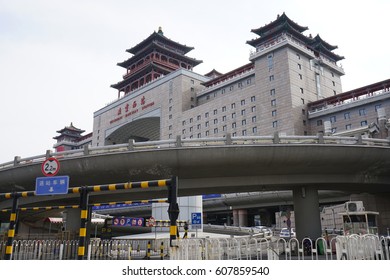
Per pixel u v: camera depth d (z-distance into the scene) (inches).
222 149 1080.8
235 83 4212.6
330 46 4325.8
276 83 3666.3
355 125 3289.9
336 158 1131.3
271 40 3971.5
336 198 2402.8
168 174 1151.0
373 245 666.2
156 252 1318.9
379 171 1232.8
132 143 1120.8
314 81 3855.8
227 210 3346.5
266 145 1086.4
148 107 4845.0
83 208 663.8
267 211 3558.1
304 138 1119.6
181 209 1793.8
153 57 5236.2
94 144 5649.6
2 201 1400.1
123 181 1201.4
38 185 697.6
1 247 959.0
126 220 1171.3
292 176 1206.3
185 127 4343.0
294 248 1046.4
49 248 1025.5
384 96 3115.2
